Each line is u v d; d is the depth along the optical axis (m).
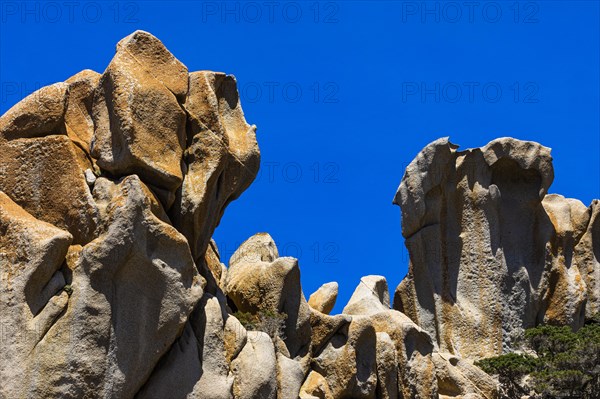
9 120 47.94
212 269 56.69
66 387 44.28
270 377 49.69
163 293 46.59
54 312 44.75
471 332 69.00
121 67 48.91
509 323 69.50
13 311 44.53
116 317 45.69
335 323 56.94
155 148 48.84
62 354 44.44
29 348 44.28
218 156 50.94
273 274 56.44
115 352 45.44
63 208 47.00
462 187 70.62
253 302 56.53
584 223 74.44
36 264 44.84
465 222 70.44
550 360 64.06
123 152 48.06
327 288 63.25
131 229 46.06
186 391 47.03
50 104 48.03
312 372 56.34
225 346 49.44
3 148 47.75
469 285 69.81
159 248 46.72
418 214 69.69
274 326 54.25
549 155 71.69
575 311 71.00
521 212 71.69
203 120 51.50
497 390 62.94
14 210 46.56
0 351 44.25
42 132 47.91
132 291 46.12
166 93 49.59
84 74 50.50
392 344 58.25
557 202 74.00
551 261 71.62
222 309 50.56
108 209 46.34
